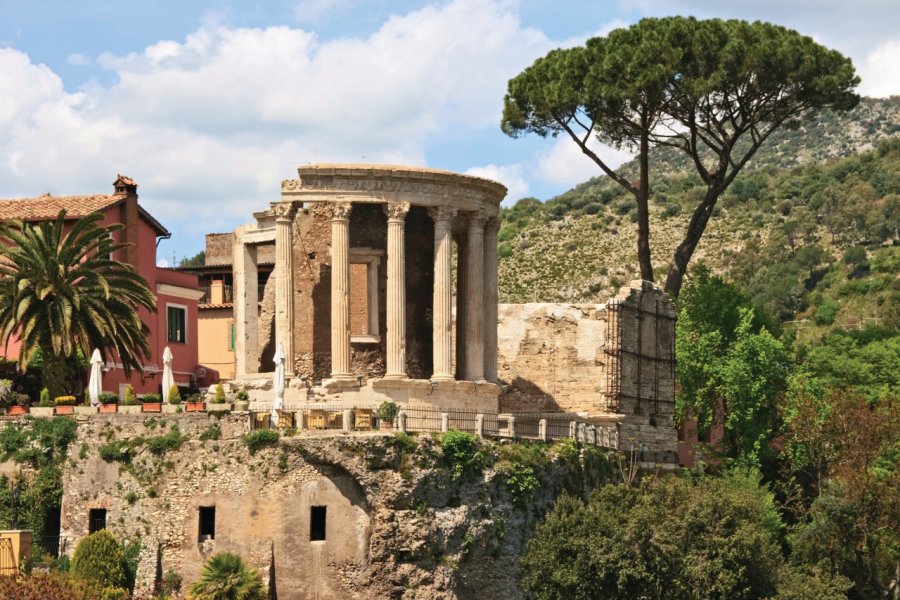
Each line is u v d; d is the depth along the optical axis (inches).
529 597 3718.0
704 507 3718.0
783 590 3737.7
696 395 5054.1
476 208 4052.7
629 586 3558.1
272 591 3464.6
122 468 3575.3
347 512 3513.8
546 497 3838.6
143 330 4126.5
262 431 3516.2
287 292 3912.4
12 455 3654.0
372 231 4060.0
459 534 3592.5
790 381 5108.3
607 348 4611.2
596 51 4980.3
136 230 4766.2
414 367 4119.1
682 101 4963.1
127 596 3422.7
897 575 4564.5
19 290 3860.7
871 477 4613.7
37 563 3531.0
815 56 4918.8
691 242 5167.3
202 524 3521.2
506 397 4724.4
